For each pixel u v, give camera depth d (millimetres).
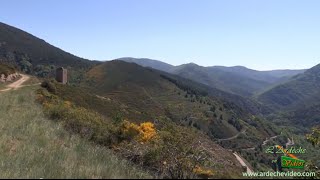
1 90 51156
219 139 152625
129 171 11797
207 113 171750
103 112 55188
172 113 155000
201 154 14398
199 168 11742
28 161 13875
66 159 14016
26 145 16781
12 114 26875
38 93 47719
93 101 59688
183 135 17297
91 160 13930
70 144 17703
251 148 147875
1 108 29828
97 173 10484
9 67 78938
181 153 13508
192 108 171500
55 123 24641
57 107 29750
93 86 170875
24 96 42062
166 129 19891
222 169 11461
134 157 15352
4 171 12258
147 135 19969
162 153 14469
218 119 170750
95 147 17422
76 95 58719
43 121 24766
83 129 22031
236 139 160000
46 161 13781
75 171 11055
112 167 11992
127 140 20125
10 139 18172
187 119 155000
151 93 174750
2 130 20000
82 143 18141
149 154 14695
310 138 15398
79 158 14406
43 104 37188
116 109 59812
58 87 59438
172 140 16141
